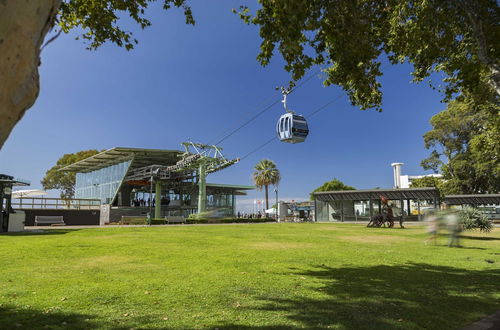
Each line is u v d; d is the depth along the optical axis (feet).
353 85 28.86
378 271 23.82
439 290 18.43
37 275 21.67
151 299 16.28
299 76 23.06
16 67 6.04
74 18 24.77
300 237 51.85
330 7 23.29
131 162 149.18
